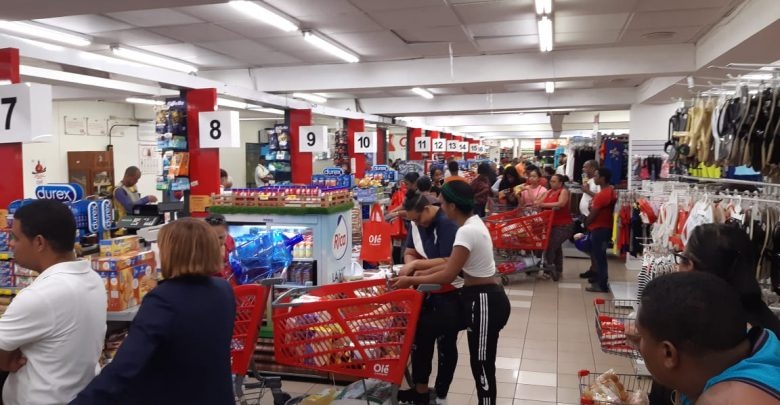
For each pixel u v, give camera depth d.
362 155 14.43
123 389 1.85
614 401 3.38
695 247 2.23
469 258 3.45
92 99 11.22
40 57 5.70
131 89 8.80
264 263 4.30
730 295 1.21
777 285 3.64
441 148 20.58
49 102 4.63
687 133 5.40
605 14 6.80
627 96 13.13
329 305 3.15
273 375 4.57
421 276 3.44
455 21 7.24
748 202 4.21
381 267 5.09
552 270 8.22
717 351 1.17
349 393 3.73
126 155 14.24
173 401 1.95
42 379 2.07
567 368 4.89
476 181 9.82
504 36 8.12
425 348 3.86
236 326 3.16
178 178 7.84
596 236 7.51
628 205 7.88
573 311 6.67
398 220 6.46
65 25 7.10
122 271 3.07
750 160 3.91
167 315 1.92
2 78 4.86
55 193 3.94
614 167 12.14
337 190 4.96
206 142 7.71
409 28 7.62
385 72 10.05
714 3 6.20
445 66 9.77
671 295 1.21
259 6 6.40
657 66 8.65
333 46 8.56
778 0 5.01
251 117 18.14
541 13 6.66
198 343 1.97
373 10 6.69
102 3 4.89
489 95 14.74
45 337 2.05
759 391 1.07
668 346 1.20
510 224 8.03
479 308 3.44
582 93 13.75
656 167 10.73
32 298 2.03
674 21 7.08
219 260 2.13
